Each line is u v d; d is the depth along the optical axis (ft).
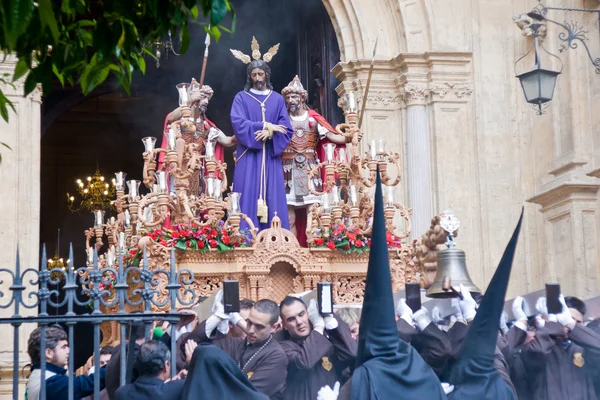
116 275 25.52
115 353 26.04
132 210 43.98
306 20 67.72
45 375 24.38
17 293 24.26
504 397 24.06
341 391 23.08
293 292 41.29
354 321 29.60
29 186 53.98
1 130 53.62
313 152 47.21
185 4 20.08
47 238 93.15
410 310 28.07
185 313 26.40
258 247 41.01
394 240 41.86
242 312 28.60
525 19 57.41
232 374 22.80
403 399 22.17
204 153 46.75
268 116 46.19
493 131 59.21
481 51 59.82
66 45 20.89
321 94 64.64
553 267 55.83
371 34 59.98
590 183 53.57
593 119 54.13
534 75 47.98
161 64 87.45
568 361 29.58
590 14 54.24
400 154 59.26
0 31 19.16
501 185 58.80
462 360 24.36
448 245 29.73
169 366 24.77
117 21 20.08
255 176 45.44
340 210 42.50
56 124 94.43
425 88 59.16
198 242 39.99
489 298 24.02
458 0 60.29
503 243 58.29
